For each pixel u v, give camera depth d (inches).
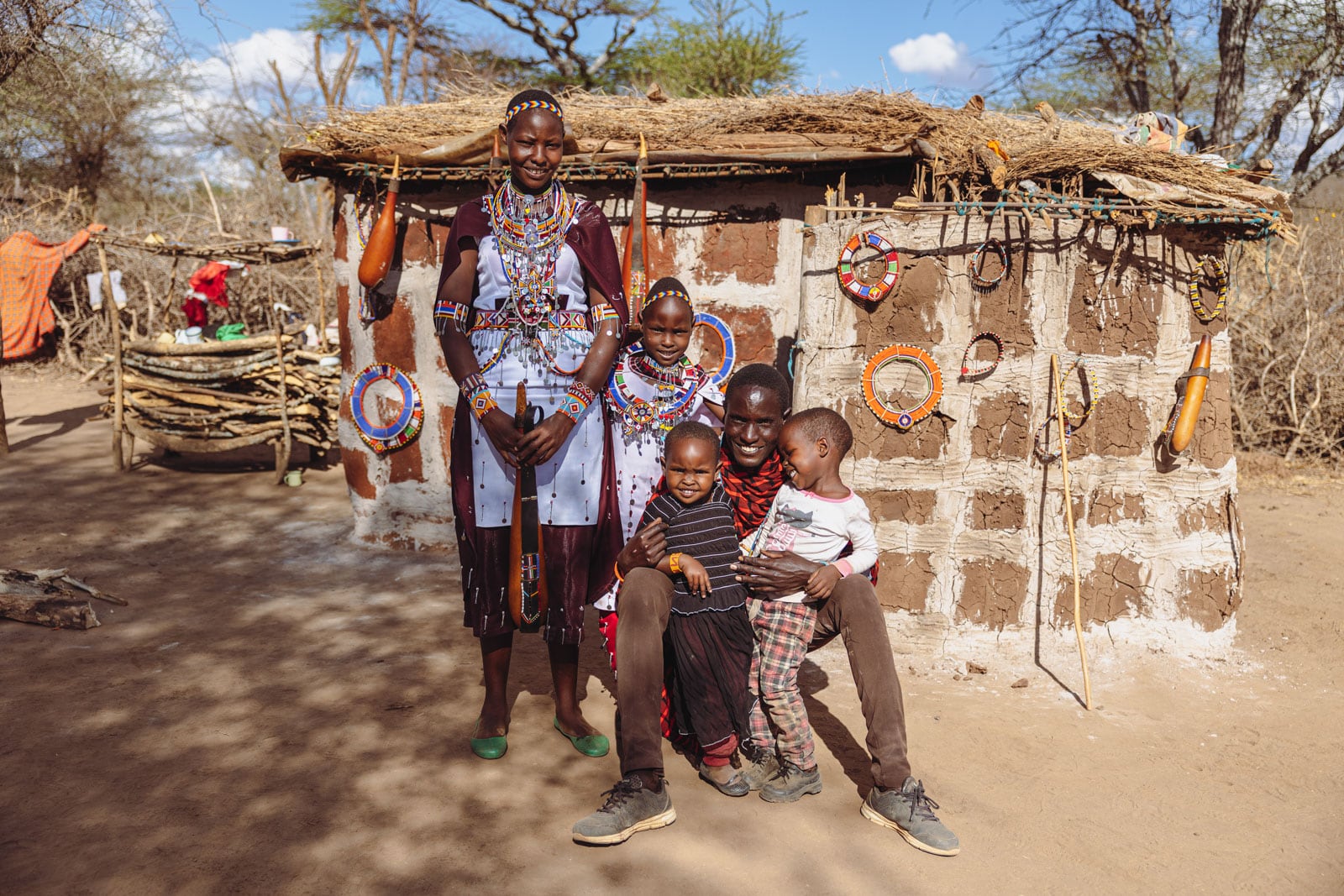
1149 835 116.9
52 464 311.0
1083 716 148.9
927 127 175.8
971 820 118.7
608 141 193.0
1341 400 340.2
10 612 176.4
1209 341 163.5
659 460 140.1
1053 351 164.4
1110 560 169.5
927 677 162.6
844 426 124.3
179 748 130.7
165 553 224.4
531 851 108.7
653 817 112.5
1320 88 497.0
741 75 707.4
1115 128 198.2
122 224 656.4
